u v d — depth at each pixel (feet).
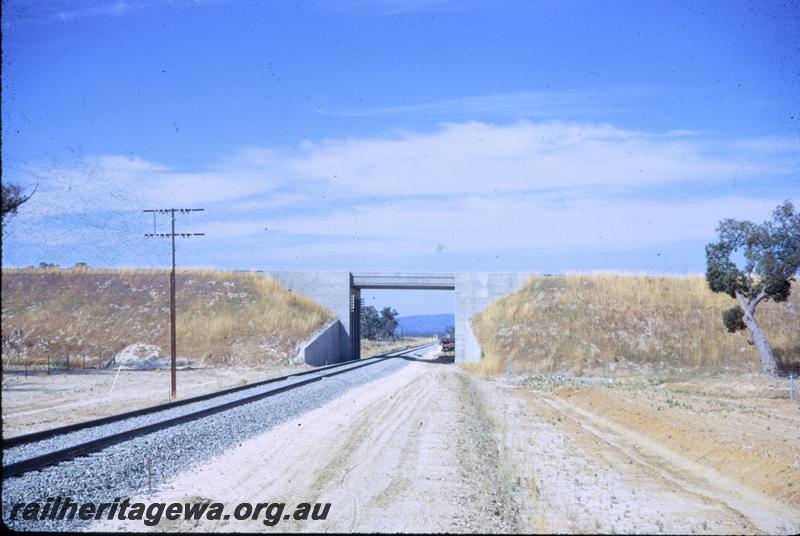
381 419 80.02
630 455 72.28
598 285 207.62
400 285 233.35
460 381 139.95
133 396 115.44
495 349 182.09
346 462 54.39
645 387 132.36
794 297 184.14
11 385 136.67
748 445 68.54
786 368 152.87
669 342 171.73
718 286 149.69
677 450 73.77
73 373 168.04
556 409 105.91
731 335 170.09
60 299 221.46
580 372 163.32
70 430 69.46
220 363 191.01
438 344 446.60
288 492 44.70
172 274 113.50
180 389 128.36
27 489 43.27
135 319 211.00
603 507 47.88
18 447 59.16
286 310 218.38
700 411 95.35
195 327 204.64
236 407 87.35
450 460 56.54
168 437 62.34
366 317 476.13
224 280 236.84
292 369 180.04
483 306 219.20
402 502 43.14
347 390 114.93
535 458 64.39
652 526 43.47
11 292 225.56
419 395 109.29
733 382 136.98
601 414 98.68
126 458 53.06
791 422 86.94
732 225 146.30
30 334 202.28
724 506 50.52
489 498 45.55
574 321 186.29
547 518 43.09
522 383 147.13
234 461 54.44
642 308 188.34
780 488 55.57
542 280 216.74
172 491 44.96
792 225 141.49
